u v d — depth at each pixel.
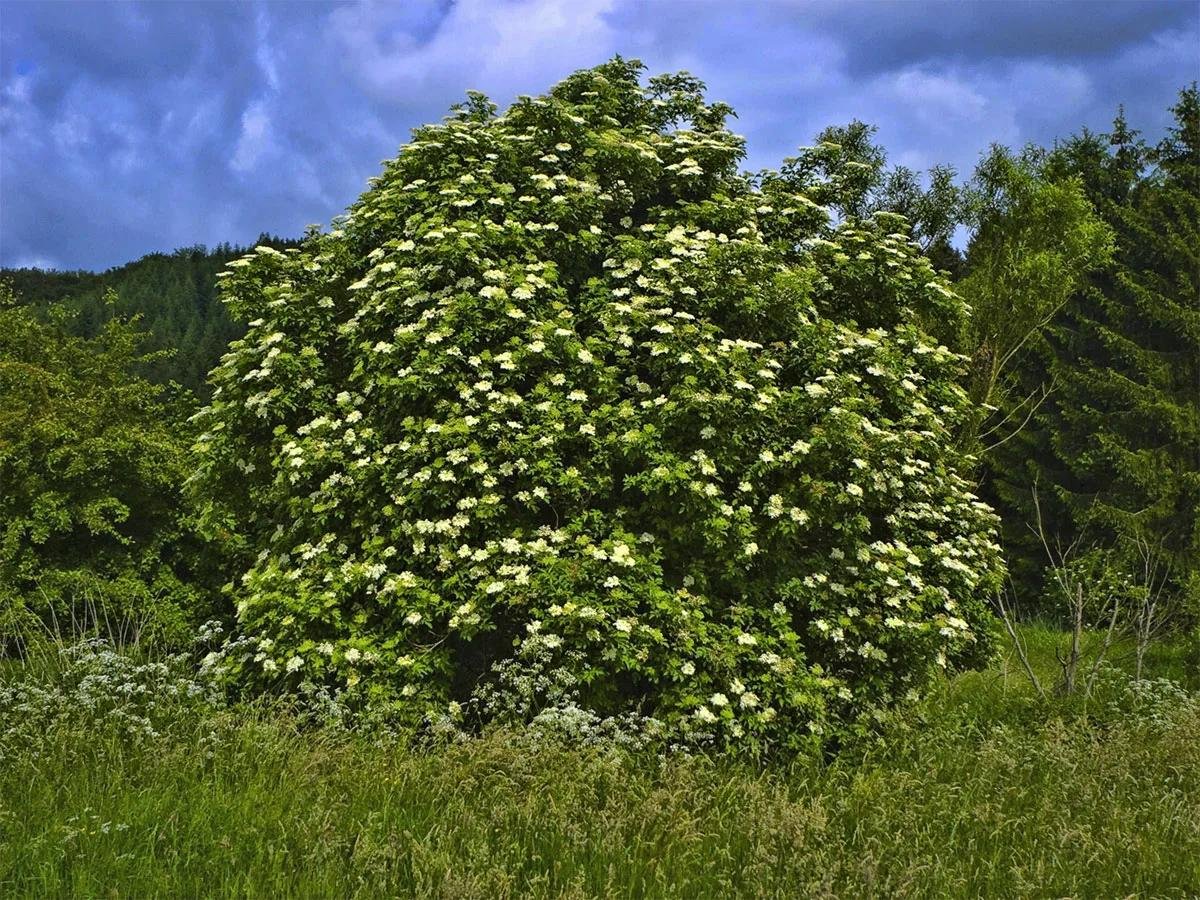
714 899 4.82
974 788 6.41
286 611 7.95
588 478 7.96
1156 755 7.21
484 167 9.05
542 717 6.53
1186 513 18.64
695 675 7.52
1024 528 20.81
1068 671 9.91
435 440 7.78
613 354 8.73
